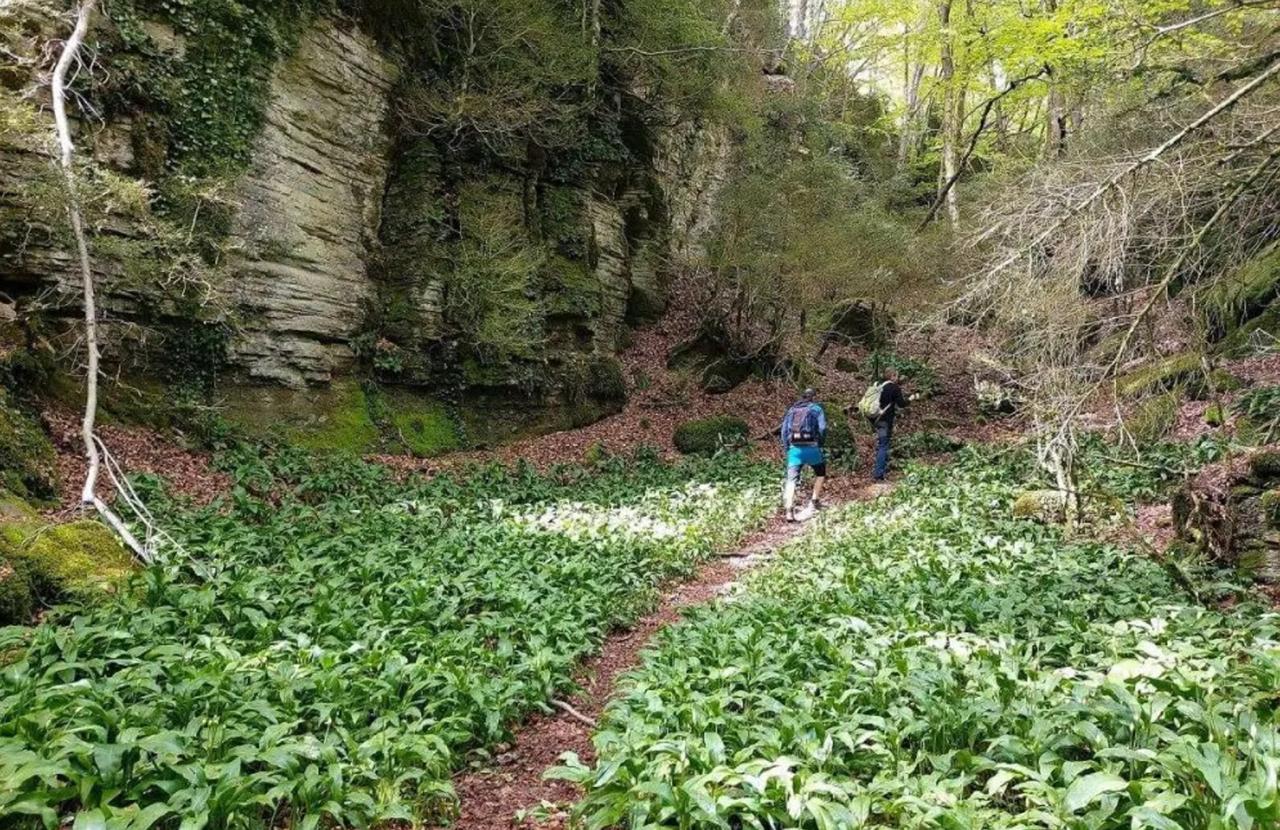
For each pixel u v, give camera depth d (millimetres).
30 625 7277
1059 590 8484
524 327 19953
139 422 13367
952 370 23562
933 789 4406
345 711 5707
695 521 14062
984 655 6258
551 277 21781
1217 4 11750
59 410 12203
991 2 25875
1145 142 10820
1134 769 4457
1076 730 4816
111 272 13156
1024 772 4371
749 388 24859
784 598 9180
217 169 14570
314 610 7625
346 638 7234
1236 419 12938
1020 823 4055
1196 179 8000
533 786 5730
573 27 22438
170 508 10891
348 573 9047
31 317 12109
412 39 19406
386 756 5188
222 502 11953
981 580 9055
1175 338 8828
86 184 10375
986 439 19828
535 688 6863
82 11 11516
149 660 6281
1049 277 8242
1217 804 4023
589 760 6047
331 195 17078
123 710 5094
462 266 19062
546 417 21000
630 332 25812
